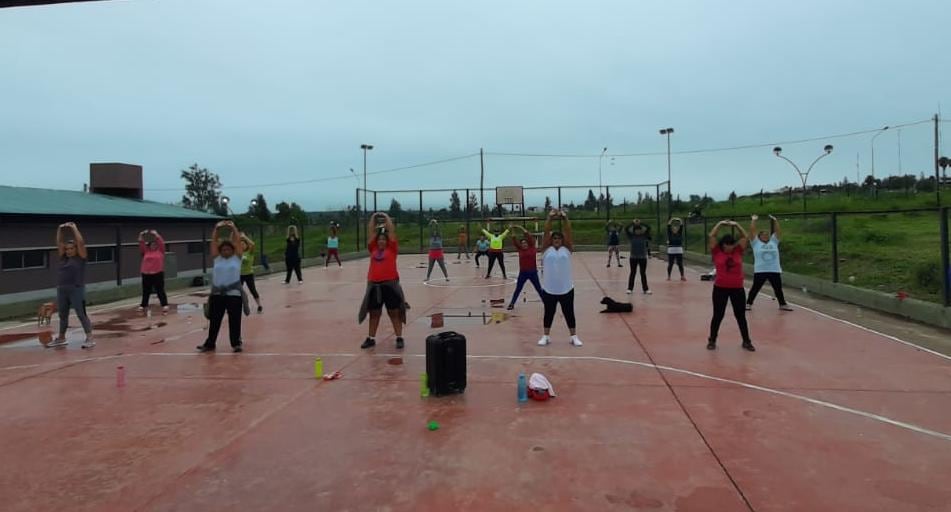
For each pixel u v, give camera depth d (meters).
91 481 4.29
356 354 8.29
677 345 8.48
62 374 7.39
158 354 8.49
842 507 3.72
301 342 9.22
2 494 4.11
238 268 8.70
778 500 3.82
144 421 5.57
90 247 19.80
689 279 17.72
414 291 15.45
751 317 10.84
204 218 25.67
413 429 5.21
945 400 5.82
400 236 35.78
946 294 9.74
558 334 9.43
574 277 18.66
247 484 4.20
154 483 4.24
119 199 25.48
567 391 6.29
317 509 3.81
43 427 5.45
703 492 3.95
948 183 47.97
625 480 4.14
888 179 53.66
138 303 14.66
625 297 13.75
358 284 18.23
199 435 5.18
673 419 5.36
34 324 11.56
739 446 4.71
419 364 7.65
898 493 3.90
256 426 5.38
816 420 5.29
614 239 22.48
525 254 11.77
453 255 31.30
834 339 8.80
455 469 4.37
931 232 23.34
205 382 6.92
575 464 4.42
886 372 6.89
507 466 4.40
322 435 5.12
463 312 11.81
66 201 21.47
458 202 33.31
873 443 4.75
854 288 12.43
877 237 22.02
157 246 12.99
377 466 4.45
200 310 13.25
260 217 51.59
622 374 6.94
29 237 17.66
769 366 7.22
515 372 7.09
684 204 50.75
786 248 21.06
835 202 38.78
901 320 10.46
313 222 38.03
